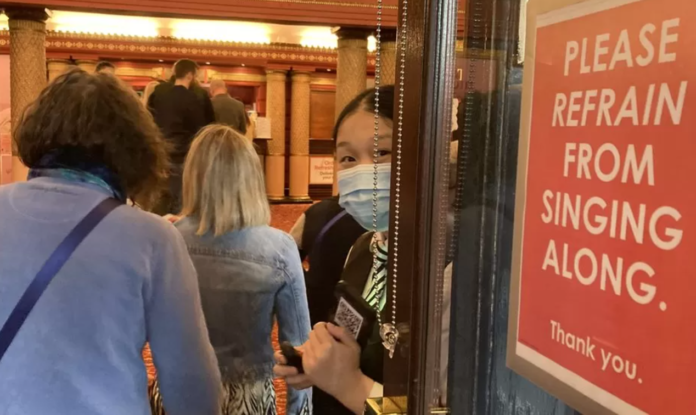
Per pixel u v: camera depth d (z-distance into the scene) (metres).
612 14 0.42
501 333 0.58
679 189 0.38
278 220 8.67
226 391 1.71
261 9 6.47
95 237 1.08
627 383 0.42
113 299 1.06
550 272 0.49
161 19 8.52
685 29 0.37
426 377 0.65
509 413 0.57
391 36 4.59
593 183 0.45
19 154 1.19
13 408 0.98
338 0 6.62
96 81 1.18
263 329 1.77
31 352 1.00
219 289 1.71
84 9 6.23
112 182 1.17
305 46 10.48
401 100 0.72
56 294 1.02
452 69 0.63
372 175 1.07
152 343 1.15
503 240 0.58
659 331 0.40
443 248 0.65
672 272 0.39
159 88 4.80
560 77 0.48
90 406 1.02
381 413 0.76
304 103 10.91
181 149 4.60
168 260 1.15
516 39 0.56
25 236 1.06
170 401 1.19
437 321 0.65
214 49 9.94
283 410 2.87
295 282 1.77
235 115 6.74
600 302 0.44
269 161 10.94
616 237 0.43
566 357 0.48
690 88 0.37
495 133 0.59
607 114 0.43
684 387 0.38
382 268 1.00
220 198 1.72
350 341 1.00
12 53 6.20
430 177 0.64
